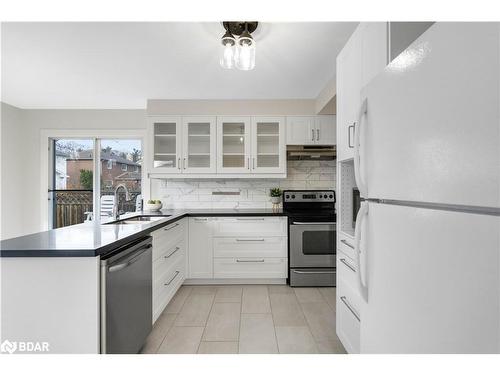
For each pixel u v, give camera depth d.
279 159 3.51
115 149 3.94
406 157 0.86
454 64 0.67
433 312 0.74
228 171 3.51
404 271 0.87
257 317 2.37
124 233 1.68
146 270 1.82
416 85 0.81
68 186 3.93
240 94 3.34
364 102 1.16
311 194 3.69
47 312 1.27
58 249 1.26
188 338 2.03
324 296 2.85
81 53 2.29
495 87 0.56
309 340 2.00
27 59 2.40
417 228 0.81
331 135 3.51
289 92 3.29
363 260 1.21
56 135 3.84
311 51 2.27
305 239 3.16
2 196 3.57
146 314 1.81
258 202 3.85
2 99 3.47
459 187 0.65
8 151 3.64
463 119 0.64
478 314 0.61
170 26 1.91
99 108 3.85
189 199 3.85
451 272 0.68
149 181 3.85
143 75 2.76
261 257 3.21
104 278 1.32
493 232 0.57
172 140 3.57
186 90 3.19
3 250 1.24
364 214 1.15
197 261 3.20
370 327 1.10
